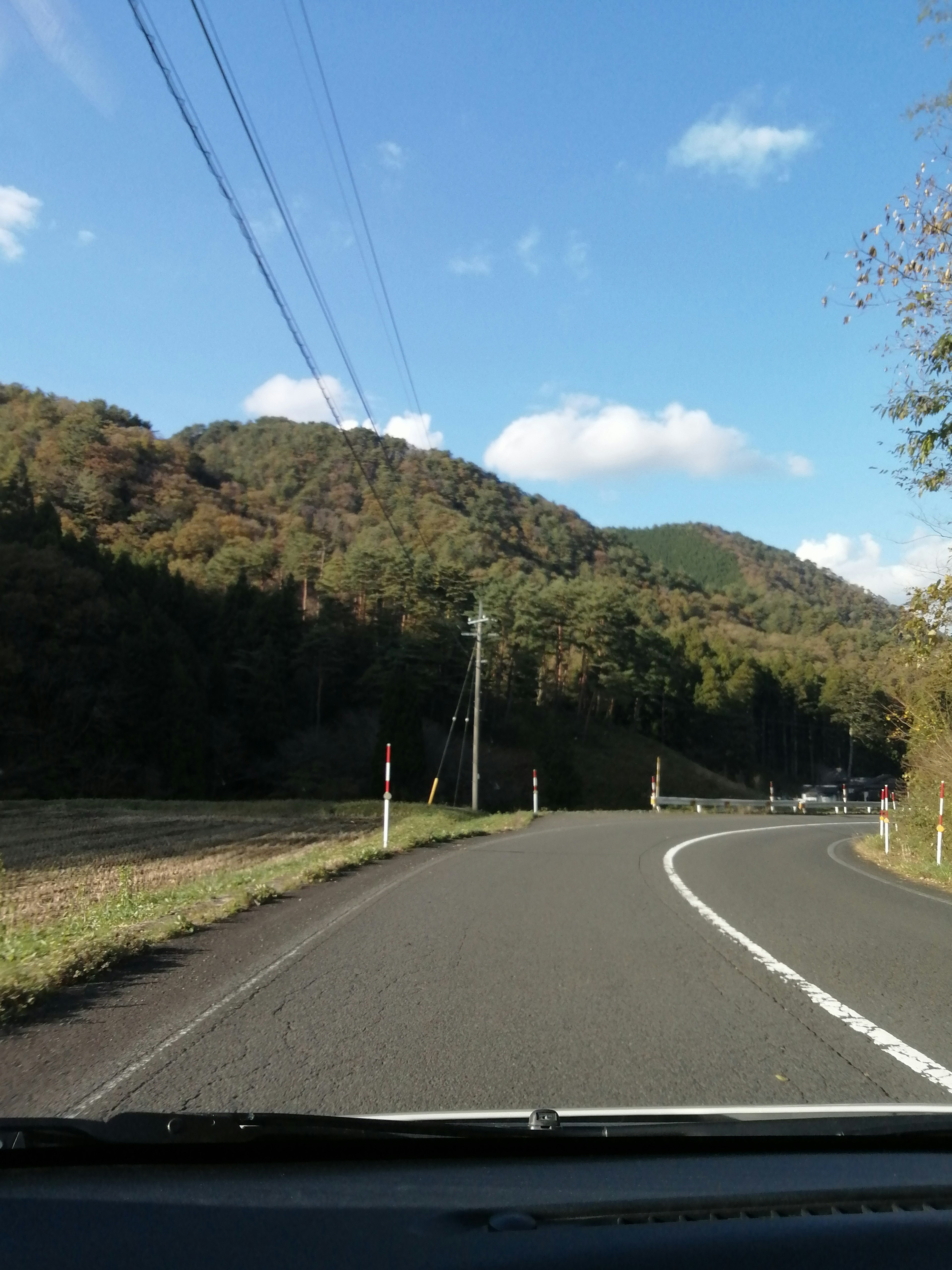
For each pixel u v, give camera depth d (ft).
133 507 310.86
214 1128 12.80
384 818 81.66
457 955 28.84
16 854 66.59
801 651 373.81
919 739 77.56
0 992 21.91
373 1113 15.72
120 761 163.02
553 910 37.91
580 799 221.46
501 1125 13.75
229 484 369.30
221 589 239.71
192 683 177.27
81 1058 18.62
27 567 156.97
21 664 147.54
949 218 38.60
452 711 240.94
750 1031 21.59
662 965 28.43
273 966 27.04
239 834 81.25
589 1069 18.52
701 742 311.88
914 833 77.15
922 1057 20.02
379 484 175.52
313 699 223.51
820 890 49.29
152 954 28.35
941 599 46.60
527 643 254.88
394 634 233.14
